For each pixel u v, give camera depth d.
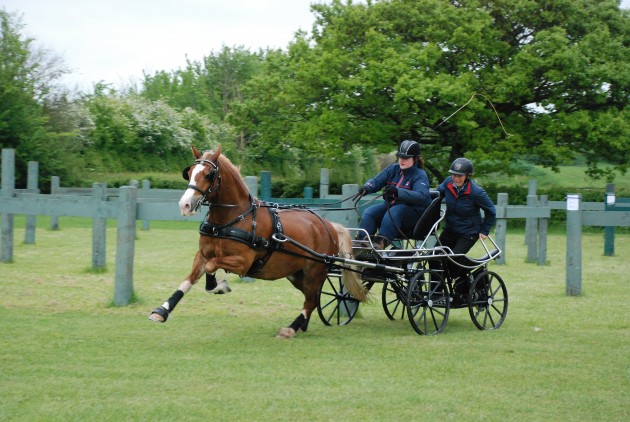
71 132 38.28
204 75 58.28
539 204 19.22
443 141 34.12
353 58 31.44
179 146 47.22
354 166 46.97
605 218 12.62
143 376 6.77
